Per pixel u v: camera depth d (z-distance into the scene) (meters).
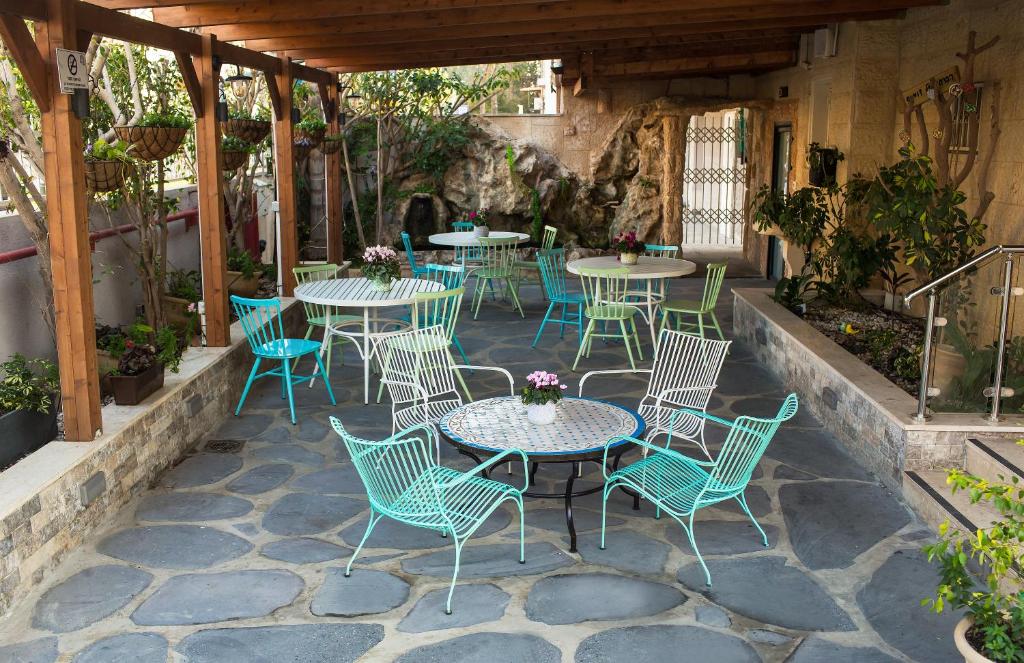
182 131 5.63
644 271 7.96
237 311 6.70
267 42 8.36
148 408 5.16
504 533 4.54
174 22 6.50
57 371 5.80
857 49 8.60
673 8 7.05
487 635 3.57
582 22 8.12
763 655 3.42
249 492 5.08
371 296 6.98
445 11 7.23
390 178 13.57
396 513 3.96
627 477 4.53
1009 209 6.49
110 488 4.69
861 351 6.75
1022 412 4.89
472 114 13.97
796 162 11.20
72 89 4.37
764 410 6.57
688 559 4.23
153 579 4.05
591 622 3.67
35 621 3.70
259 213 12.27
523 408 4.92
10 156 5.75
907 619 3.67
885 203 7.00
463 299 11.35
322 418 6.47
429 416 5.44
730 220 16.62
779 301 8.49
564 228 14.08
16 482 4.06
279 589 3.96
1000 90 6.59
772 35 10.47
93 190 5.25
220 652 3.46
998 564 2.64
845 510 4.77
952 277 4.71
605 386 7.21
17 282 6.06
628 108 13.72
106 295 7.67
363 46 9.36
